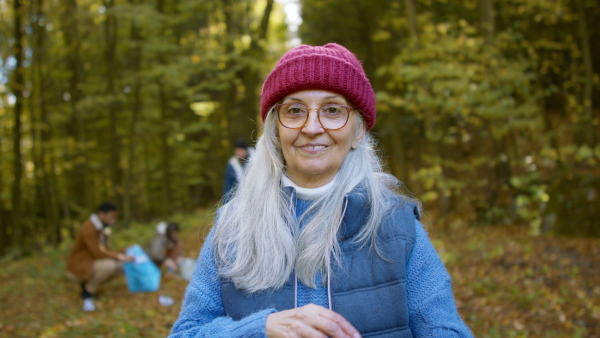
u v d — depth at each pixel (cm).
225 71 1191
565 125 1128
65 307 570
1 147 1254
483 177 1015
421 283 116
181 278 666
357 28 1304
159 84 1213
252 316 110
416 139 1303
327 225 118
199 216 1361
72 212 1452
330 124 124
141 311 531
